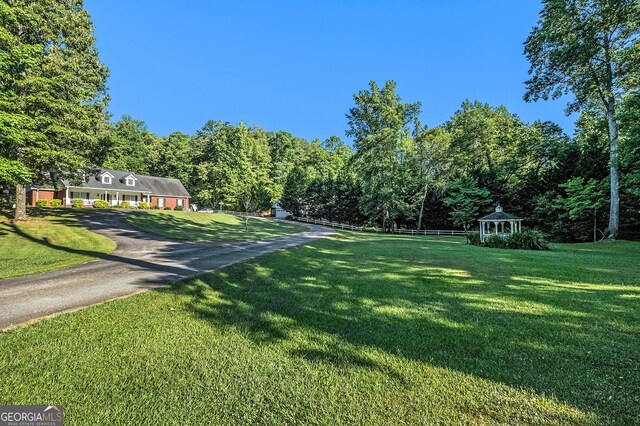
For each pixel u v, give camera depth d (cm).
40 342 358
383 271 841
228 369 310
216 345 363
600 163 2300
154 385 281
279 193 5431
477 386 279
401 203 3441
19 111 1227
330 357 337
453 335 396
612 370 306
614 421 230
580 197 2216
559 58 1981
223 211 4941
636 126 1595
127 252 1130
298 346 363
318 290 623
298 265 909
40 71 1395
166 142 5862
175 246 1346
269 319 451
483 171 3206
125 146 5116
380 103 3516
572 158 2492
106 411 245
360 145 3581
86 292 568
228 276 715
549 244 1745
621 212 2153
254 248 1316
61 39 1587
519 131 3192
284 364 320
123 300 511
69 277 695
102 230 1733
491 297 577
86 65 1677
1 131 1079
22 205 1695
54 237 1405
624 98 1855
